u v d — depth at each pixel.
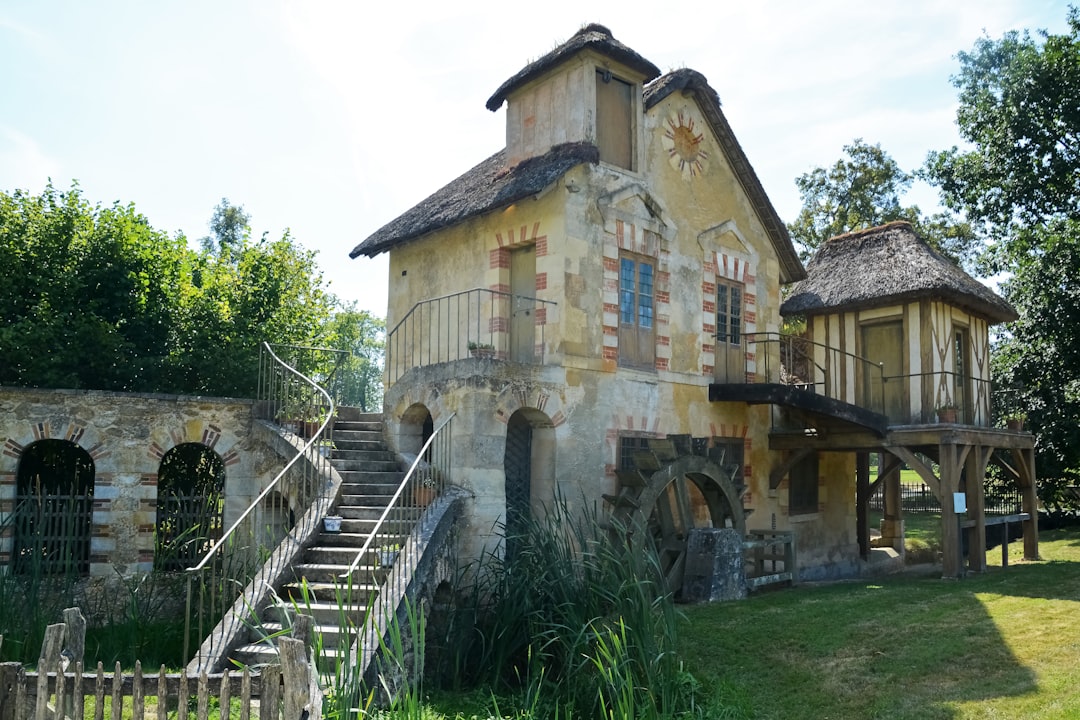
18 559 12.84
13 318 15.15
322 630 8.85
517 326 14.92
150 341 16.70
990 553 21.73
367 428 14.78
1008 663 10.16
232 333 17.25
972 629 11.62
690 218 16.62
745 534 16.00
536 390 13.41
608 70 15.12
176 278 17.81
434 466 12.88
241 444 14.29
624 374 14.92
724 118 17.02
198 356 16.66
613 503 13.77
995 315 19.77
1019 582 15.41
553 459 13.68
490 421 12.67
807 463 19.33
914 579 17.03
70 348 15.05
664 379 15.68
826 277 19.72
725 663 10.60
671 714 8.61
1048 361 23.81
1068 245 22.77
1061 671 9.74
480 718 8.44
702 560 14.24
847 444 17.28
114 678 6.11
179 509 14.20
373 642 8.49
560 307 13.94
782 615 12.70
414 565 9.87
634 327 15.36
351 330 42.31
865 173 34.19
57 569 12.27
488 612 10.81
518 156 15.76
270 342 17.59
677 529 15.35
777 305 18.61
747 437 17.47
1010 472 20.20
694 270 16.58
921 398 17.62
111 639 10.83
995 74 24.84
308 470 12.62
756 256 18.14
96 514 13.31
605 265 14.74
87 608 12.93
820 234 34.69
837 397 19.05
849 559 20.08
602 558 10.43
